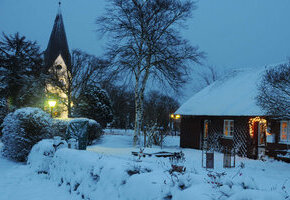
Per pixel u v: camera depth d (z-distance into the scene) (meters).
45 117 14.19
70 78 36.88
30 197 6.95
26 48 43.03
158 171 5.13
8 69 40.81
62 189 7.62
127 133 41.22
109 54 21.52
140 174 4.93
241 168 11.72
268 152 16.83
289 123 15.76
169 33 21.50
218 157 16.62
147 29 21.34
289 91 12.55
